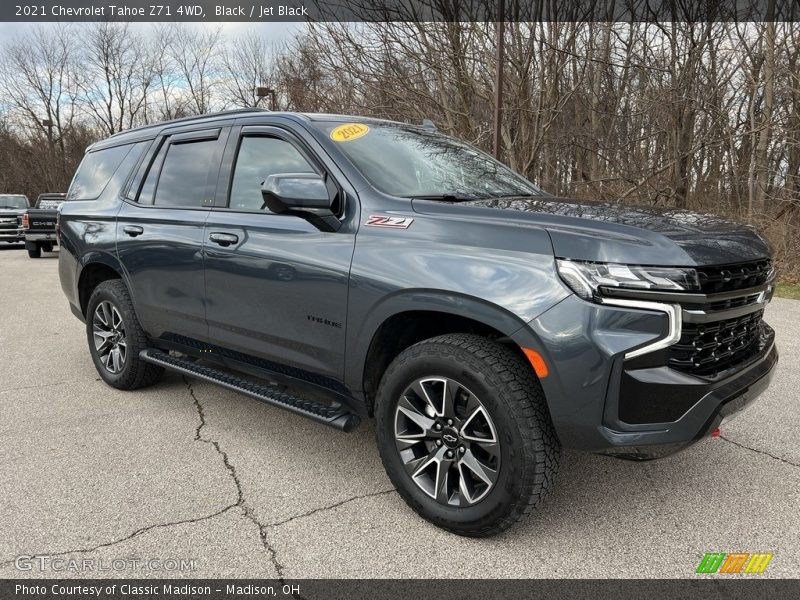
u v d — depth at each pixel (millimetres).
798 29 11742
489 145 14680
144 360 4008
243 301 3180
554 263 2207
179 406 4016
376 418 2678
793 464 3146
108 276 4484
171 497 2791
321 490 2877
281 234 2994
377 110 15312
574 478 2996
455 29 13719
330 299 2760
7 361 5203
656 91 12891
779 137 12156
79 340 6059
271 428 3646
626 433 2150
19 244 20438
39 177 45375
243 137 3422
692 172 13789
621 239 2166
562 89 14727
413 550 2389
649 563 2307
